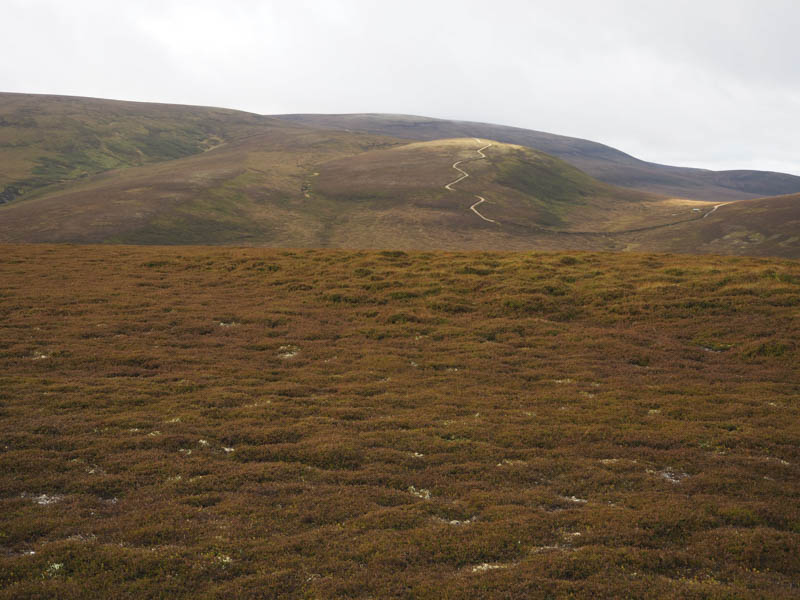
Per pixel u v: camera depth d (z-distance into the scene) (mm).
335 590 10062
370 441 17953
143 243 165375
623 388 24438
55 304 36312
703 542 11977
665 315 35500
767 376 25734
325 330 33656
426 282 43844
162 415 19906
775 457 17281
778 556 11414
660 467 16688
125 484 14492
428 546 11688
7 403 20406
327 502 13734
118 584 10109
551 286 41562
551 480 15648
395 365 27281
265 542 11773
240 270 49062
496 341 32250
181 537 11844
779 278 39781
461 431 19031
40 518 12398
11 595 9586
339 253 55875
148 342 29875
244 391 23094
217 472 15445
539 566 10891
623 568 10906
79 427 18391
